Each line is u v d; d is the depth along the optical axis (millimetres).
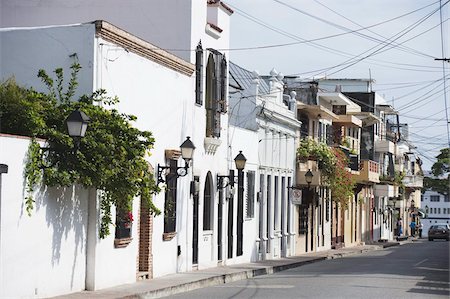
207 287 32188
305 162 62062
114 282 28688
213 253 41156
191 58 36906
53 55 27344
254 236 49562
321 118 70000
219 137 40812
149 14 36844
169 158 33938
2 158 21734
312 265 49094
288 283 34000
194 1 37062
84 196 26547
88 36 27188
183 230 36312
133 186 25797
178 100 35312
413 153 142375
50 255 24359
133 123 30375
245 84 54344
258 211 50750
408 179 132375
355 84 99750
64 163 24141
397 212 120688
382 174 101312
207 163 39938
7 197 22000
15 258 22406
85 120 23719
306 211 64000
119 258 29125
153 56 32094
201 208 39094
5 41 27578
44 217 23938
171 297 27750
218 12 40938
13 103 23766
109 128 25453
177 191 35375
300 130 63000
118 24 36906
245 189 47312
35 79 27406
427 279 36562
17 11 35906
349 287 31719
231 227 44500
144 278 31766
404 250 74750
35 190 23328
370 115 89812
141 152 26312
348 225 81875
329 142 73312
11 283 22234
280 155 56531
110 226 28188
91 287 26844
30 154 22906
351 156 79375
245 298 27344
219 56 40688
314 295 28438
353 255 64250
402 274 39719
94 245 26938
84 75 27125
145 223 32188
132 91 30234
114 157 25219
